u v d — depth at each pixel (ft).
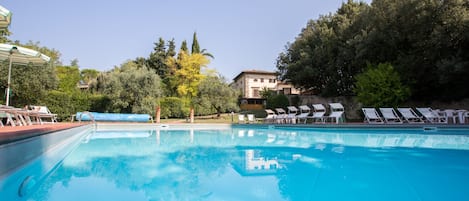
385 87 43.57
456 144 18.38
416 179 8.53
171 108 60.44
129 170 10.12
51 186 7.79
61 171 9.91
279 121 46.57
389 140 21.43
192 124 40.68
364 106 47.21
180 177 9.03
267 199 6.71
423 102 50.19
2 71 37.60
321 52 61.93
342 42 58.23
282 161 12.03
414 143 19.17
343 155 13.67
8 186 7.11
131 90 49.14
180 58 91.30
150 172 9.80
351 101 60.18
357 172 9.63
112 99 49.42
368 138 23.38
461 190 7.26
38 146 10.20
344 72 62.03
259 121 53.06
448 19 37.47
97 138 24.26
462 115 33.24
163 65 112.68
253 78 135.64
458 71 36.78
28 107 30.58
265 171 9.97
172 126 40.14
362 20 54.08
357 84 48.49
